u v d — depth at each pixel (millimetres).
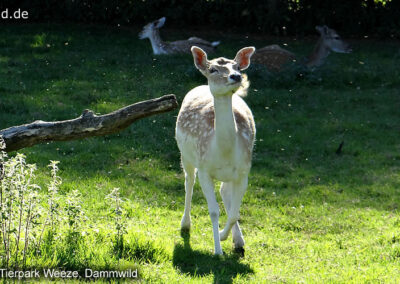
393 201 15258
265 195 15398
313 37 31234
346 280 10094
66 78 21906
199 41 26297
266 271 10711
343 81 24422
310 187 15977
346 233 13242
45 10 30188
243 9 31266
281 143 18562
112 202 12906
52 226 10594
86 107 19469
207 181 11000
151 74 22609
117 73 22672
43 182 14484
